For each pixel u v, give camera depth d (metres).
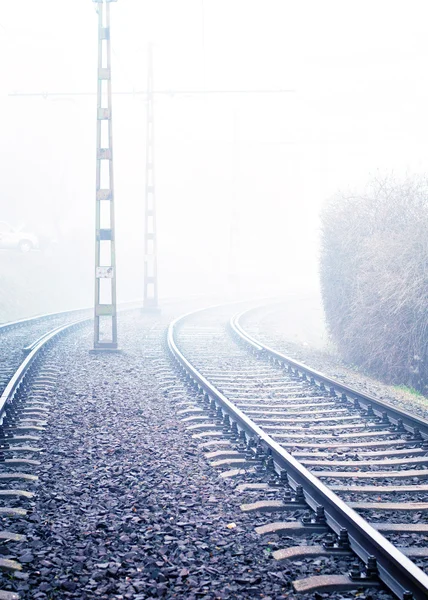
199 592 4.55
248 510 6.08
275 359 16.00
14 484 6.83
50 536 5.45
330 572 4.82
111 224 17.34
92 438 8.64
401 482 7.03
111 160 17.41
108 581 4.69
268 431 9.23
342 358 18.22
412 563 4.42
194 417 9.76
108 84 17.14
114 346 17.19
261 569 4.89
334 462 7.57
